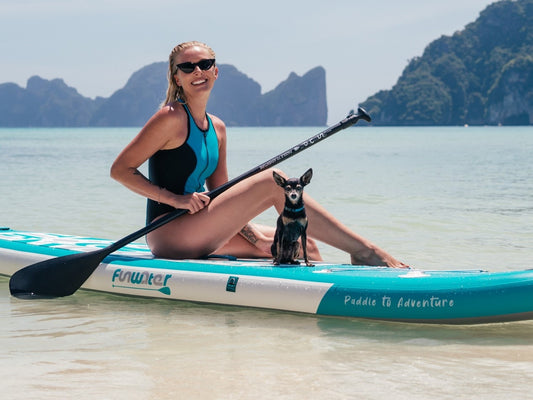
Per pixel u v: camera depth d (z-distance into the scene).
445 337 3.48
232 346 3.30
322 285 3.78
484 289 3.43
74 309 4.09
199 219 4.20
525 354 3.18
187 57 4.11
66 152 33.97
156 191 4.14
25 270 4.39
